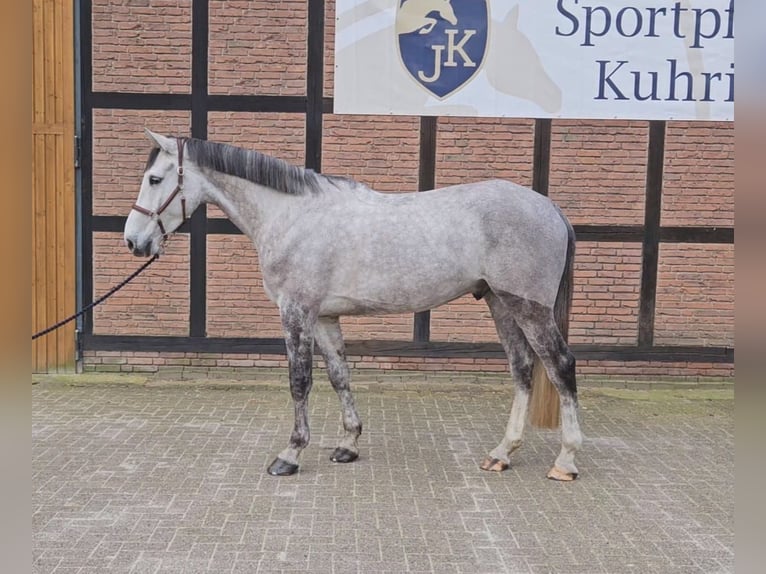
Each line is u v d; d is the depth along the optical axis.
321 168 6.13
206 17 6.01
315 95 6.07
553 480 4.12
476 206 4.00
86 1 6.00
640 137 6.14
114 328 6.25
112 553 3.14
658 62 6.09
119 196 6.16
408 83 6.06
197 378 6.25
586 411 5.67
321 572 3.01
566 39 6.06
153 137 4.01
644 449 4.75
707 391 6.23
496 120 6.12
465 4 6.00
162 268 6.20
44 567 3.01
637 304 6.26
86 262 6.19
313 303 4.05
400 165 6.14
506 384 6.26
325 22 6.02
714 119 6.13
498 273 3.97
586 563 3.13
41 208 6.15
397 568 3.05
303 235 4.02
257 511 3.61
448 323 6.23
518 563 3.12
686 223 6.21
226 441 4.73
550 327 4.02
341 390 4.38
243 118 6.09
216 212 6.14
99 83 6.06
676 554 3.22
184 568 3.02
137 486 3.92
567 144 6.15
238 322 6.25
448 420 5.32
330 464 4.32
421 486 3.99
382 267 3.99
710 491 3.99
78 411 5.35
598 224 6.21
